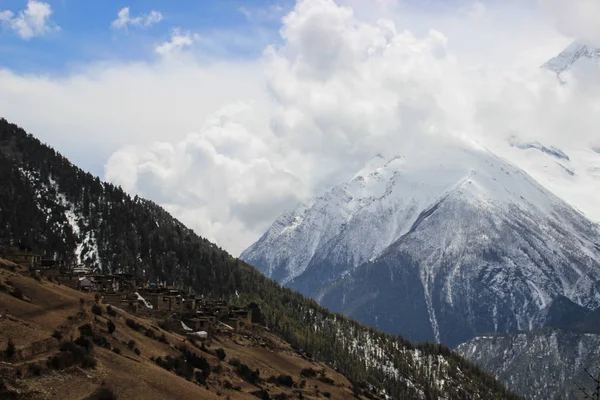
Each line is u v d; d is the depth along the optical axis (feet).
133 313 581.12
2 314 365.20
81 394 316.19
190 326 641.40
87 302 462.19
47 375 320.29
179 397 364.58
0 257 556.92
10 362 317.01
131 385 350.02
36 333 353.10
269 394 500.74
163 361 418.72
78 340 368.07
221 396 416.87
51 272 631.97
